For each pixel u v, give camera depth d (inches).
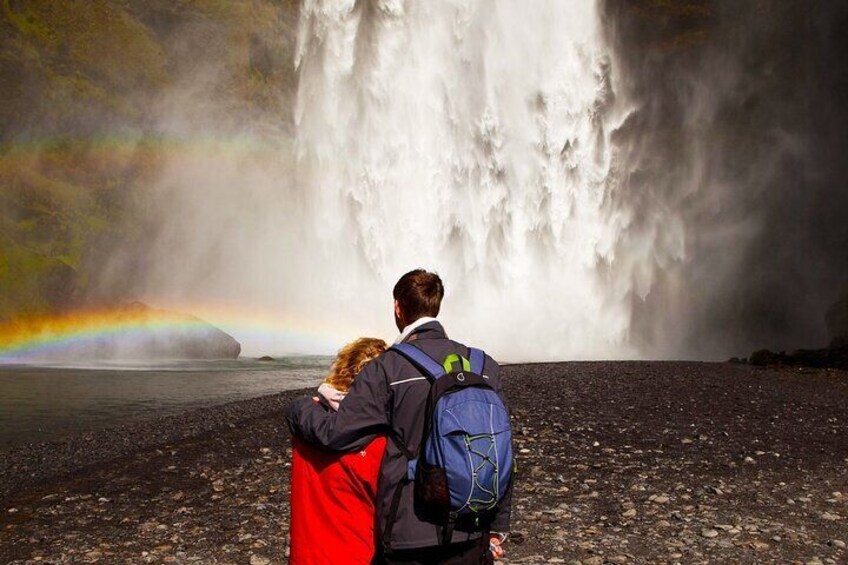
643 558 234.2
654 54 1696.6
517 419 468.4
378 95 1681.8
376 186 1674.5
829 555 236.4
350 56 1683.1
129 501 318.3
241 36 1622.8
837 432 439.2
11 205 1337.4
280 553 246.2
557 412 491.5
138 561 241.4
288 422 140.2
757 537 253.3
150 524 281.0
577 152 1710.1
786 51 1584.6
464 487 122.8
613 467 353.1
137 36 1544.0
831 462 365.1
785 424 458.9
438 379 130.5
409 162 1684.3
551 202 1702.8
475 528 127.9
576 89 1718.8
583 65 1722.4
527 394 562.9
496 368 138.9
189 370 962.1
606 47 1717.5
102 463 393.4
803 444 406.0
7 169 1346.0
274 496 318.7
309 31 1683.1
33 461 423.2
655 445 400.2
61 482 355.3
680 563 229.8
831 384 631.8
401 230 1673.2
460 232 1685.5
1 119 1365.7
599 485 322.3
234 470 367.2
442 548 127.8
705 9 1668.3
